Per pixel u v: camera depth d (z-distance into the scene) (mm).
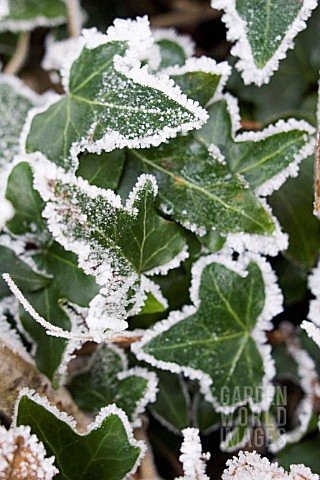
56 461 308
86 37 319
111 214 301
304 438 347
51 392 324
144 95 303
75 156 314
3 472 291
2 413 338
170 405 347
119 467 310
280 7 310
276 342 359
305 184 343
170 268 318
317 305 337
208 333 328
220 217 319
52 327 298
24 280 327
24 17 365
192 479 296
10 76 357
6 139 350
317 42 365
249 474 299
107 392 335
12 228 328
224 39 390
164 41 343
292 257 344
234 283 328
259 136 323
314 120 331
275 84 364
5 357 310
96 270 300
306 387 351
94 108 313
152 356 323
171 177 320
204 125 323
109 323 298
